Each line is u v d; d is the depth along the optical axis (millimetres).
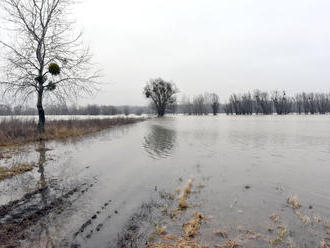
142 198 6164
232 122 48031
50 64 16047
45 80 16641
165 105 81312
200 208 5574
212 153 12938
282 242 4164
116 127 32156
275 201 6078
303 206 5777
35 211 5102
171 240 4168
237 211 5430
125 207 5535
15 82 15734
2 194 6008
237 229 4598
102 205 5582
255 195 6496
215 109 118312
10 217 4793
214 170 9227
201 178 8117
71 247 3834
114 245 3947
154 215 5152
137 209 5445
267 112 109125
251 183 7594
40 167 8766
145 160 10898
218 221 4922
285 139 19500
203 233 4426
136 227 4594
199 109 125750
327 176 8461
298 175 8594
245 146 15609
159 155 12195
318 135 22391
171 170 9148
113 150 13109
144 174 8484
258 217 5137
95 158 10719
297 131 26562
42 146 13242
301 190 6965
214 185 7352
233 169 9406
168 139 19266
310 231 4559
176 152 13156
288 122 46281
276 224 4824
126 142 16812
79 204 5586
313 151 13773
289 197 6328
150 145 15719
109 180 7598
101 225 4605
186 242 4113
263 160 11172
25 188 6480
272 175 8555
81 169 8719
